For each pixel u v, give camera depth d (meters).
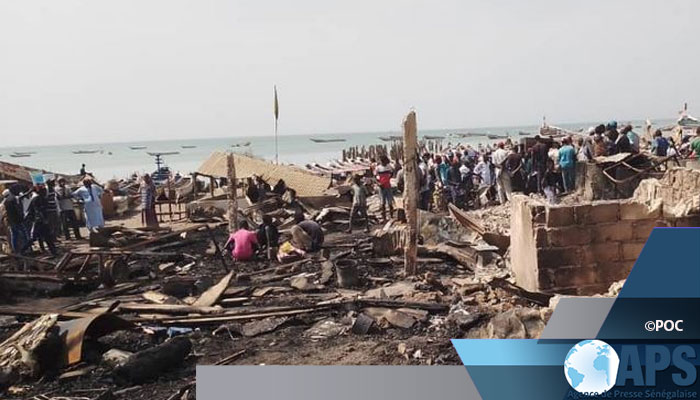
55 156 120.75
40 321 6.30
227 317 7.49
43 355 6.04
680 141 23.41
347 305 7.74
